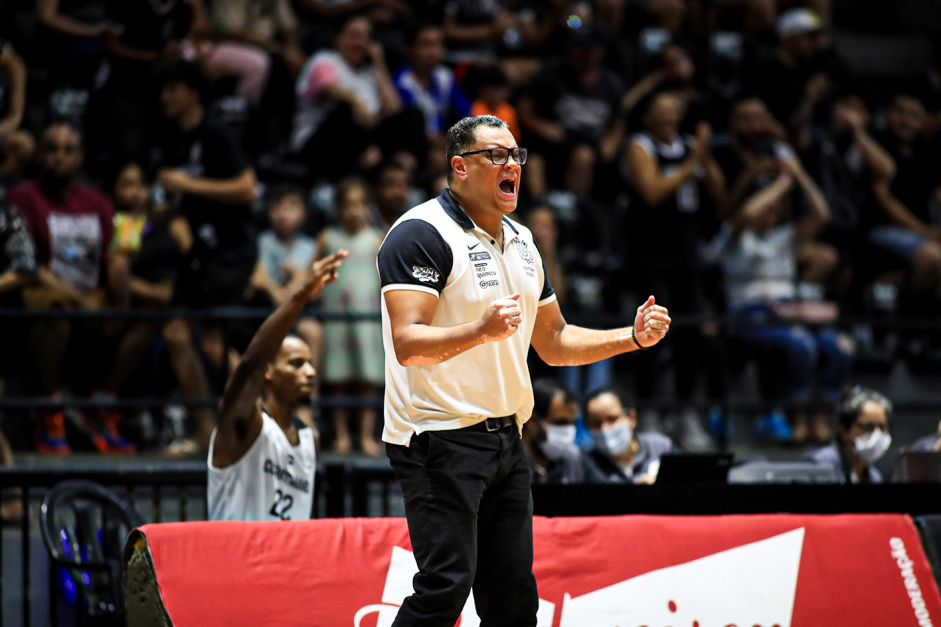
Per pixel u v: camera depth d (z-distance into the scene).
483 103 20.58
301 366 10.54
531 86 20.80
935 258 20.67
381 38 21.05
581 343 7.71
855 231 21.36
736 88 22.27
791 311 18.55
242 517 10.07
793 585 9.91
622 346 7.48
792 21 22.72
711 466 10.80
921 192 22.03
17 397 15.85
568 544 9.75
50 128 15.51
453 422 7.11
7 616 12.20
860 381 20.12
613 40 22.23
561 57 22.12
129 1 17.45
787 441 18.11
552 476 12.07
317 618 8.95
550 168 20.52
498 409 7.21
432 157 18.94
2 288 14.61
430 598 6.93
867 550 10.17
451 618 6.97
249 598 8.85
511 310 6.36
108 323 15.50
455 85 20.92
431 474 7.09
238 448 10.00
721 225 20.03
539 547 9.70
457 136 7.24
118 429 15.78
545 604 9.48
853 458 12.38
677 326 17.84
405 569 9.32
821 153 21.47
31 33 19.66
